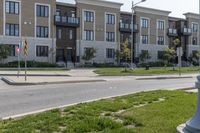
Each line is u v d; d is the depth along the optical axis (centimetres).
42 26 5322
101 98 1415
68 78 2922
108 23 6150
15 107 1206
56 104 1288
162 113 923
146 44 6762
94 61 5894
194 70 5003
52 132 723
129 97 1376
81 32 5797
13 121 848
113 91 1833
